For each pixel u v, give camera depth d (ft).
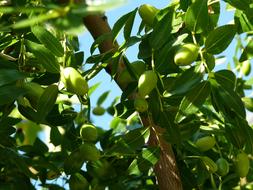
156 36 2.27
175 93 2.20
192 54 2.18
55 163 2.68
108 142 2.95
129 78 2.43
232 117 2.29
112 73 2.37
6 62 2.36
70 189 2.53
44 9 1.58
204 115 2.80
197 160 2.69
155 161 2.42
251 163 2.78
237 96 2.24
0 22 2.34
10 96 2.12
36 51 2.24
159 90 2.29
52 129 2.69
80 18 1.54
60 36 2.40
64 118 2.53
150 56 2.34
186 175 2.73
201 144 2.66
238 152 2.61
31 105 2.33
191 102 2.21
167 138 2.36
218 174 2.67
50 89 2.26
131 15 2.35
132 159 2.74
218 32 2.22
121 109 2.50
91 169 2.60
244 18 2.36
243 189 2.82
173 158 2.54
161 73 2.30
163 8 2.29
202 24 2.23
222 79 2.24
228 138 2.47
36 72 2.56
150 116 2.41
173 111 2.33
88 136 2.43
